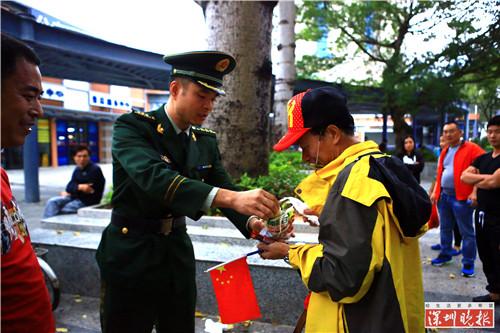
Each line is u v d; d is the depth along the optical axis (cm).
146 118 172
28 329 113
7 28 746
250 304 166
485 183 314
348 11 1201
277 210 147
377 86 1294
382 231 120
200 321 294
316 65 1329
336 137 136
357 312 126
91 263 328
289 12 846
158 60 1166
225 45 429
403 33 1162
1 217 108
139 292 176
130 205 177
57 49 890
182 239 188
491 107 1559
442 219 427
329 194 128
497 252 320
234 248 326
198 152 189
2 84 110
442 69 1027
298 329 158
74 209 467
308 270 129
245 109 435
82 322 295
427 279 390
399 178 131
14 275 109
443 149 433
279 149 138
